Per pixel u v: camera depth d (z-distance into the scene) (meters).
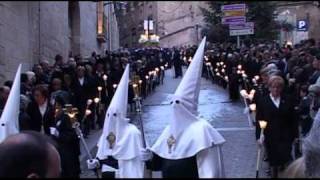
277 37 40.72
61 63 16.33
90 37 37.72
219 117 18.03
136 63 24.45
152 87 28.09
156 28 80.50
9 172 3.52
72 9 33.09
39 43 23.53
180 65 36.56
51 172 3.58
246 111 12.60
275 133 8.85
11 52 19.03
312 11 44.03
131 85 18.23
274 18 40.69
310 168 8.13
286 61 16.58
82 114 14.44
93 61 19.08
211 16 40.16
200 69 5.57
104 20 43.47
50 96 11.71
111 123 6.48
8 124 7.27
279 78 9.07
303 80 12.47
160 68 32.28
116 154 6.30
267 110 8.95
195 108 5.50
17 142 3.58
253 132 14.66
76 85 14.62
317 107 10.65
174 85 31.52
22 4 20.78
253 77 19.73
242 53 24.50
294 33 43.09
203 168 5.18
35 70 14.48
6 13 18.52
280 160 8.78
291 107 8.92
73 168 7.23
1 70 17.69
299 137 10.29
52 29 26.08
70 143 8.71
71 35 33.41
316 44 21.44
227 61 24.75
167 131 5.39
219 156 5.34
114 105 6.50
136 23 86.25
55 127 8.88
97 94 15.38
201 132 5.21
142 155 6.30
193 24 72.44
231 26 27.19
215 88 28.59
